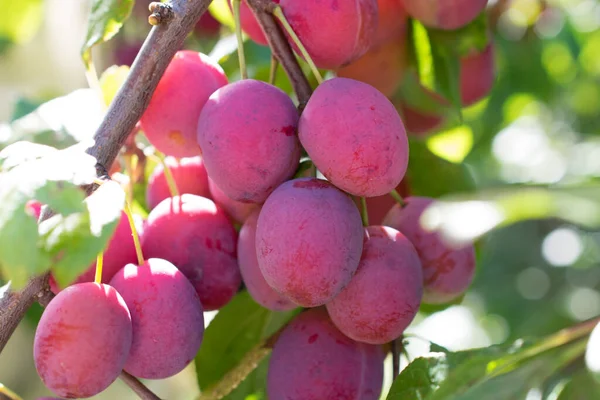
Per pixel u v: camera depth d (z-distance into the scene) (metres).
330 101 0.46
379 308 0.47
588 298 1.05
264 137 0.46
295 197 0.46
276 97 0.47
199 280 0.49
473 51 0.56
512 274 1.07
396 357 0.52
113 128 0.46
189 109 0.49
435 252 0.52
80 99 0.54
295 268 0.45
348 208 0.46
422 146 0.58
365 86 0.47
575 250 1.05
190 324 0.47
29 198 0.41
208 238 0.50
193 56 0.50
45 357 0.44
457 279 0.52
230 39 0.60
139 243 0.47
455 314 0.97
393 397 0.48
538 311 1.04
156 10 0.46
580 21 0.99
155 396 0.47
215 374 0.55
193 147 0.50
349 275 0.46
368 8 0.49
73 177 0.42
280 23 0.49
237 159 0.46
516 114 0.96
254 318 0.55
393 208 0.53
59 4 0.90
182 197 0.51
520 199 0.44
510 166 0.94
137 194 0.58
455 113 0.59
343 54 0.49
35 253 0.41
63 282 0.41
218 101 0.47
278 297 0.49
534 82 0.93
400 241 0.49
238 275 0.50
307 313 0.50
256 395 0.55
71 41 0.93
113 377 0.44
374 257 0.48
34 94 0.63
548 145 0.97
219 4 0.59
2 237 0.41
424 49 0.56
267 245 0.46
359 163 0.45
